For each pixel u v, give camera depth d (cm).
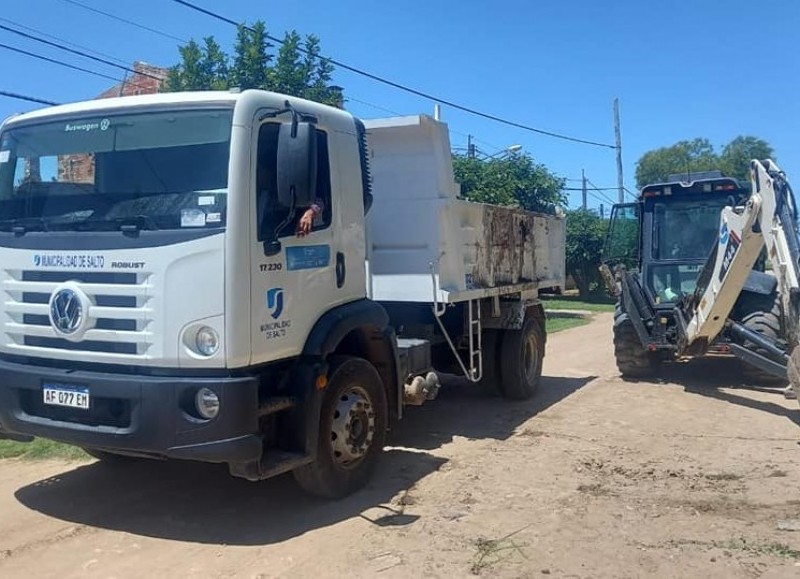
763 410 941
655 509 595
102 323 527
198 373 513
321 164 600
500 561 500
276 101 554
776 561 498
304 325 574
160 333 511
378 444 653
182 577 479
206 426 503
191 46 1644
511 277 984
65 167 559
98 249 527
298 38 1662
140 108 547
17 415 554
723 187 1130
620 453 755
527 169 2712
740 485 654
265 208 535
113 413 529
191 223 514
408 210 791
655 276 1145
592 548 521
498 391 1006
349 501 612
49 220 553
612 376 1216
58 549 521
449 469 701
